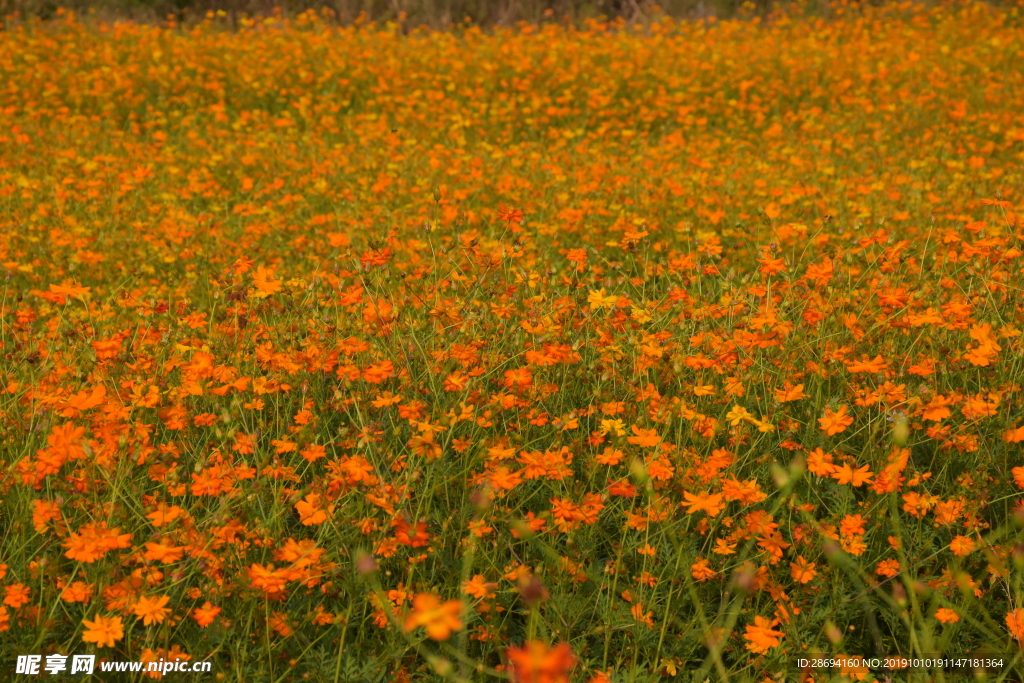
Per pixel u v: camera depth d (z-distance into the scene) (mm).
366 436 2373
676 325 3381
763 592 2295
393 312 3234
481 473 2545
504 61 10672
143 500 2299
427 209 5512
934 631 2186
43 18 13719
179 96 9789
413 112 8742
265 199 6516
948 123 8273
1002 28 12695
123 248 5156
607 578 2162
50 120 8867
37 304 4148
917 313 3197
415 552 2297
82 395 2553
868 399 2654
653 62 10922
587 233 5125
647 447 2535
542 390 2893
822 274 3164
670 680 2135
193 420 2760
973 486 2465
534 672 1049
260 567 1925
